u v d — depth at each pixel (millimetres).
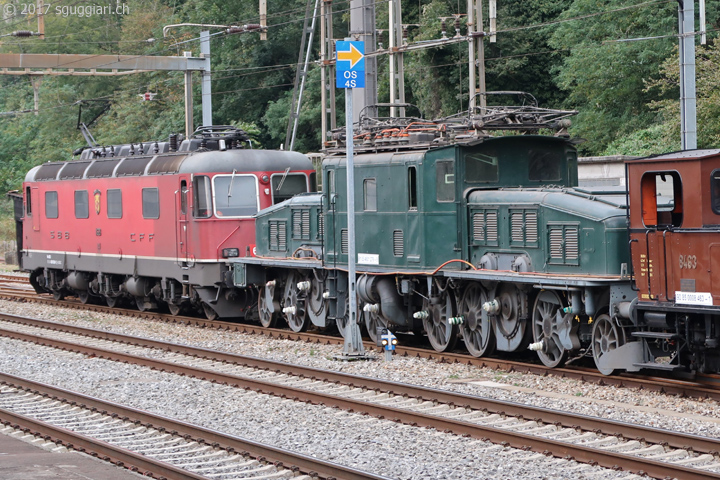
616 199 20469
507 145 23156
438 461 13797
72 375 22484
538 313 21406
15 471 12797
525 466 13352
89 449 14828
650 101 54281
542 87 63219
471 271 22188
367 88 38500
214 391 19922
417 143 24297
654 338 18500
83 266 38625
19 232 46688
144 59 44594
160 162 33750
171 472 13023
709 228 17062
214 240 31406
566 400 17750
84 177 38281
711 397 17312
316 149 75500
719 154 17328
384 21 70188
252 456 14180
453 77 62719
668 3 52500
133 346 27328
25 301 41875
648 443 14227
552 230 20766
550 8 62250
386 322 25125
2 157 98188
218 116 81062
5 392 20438
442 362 22828
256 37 78875
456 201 22812
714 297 17031
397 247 24438
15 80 111188
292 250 29391
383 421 16484
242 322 33312
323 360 23344
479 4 40656
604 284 18969
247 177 31984
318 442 15180
